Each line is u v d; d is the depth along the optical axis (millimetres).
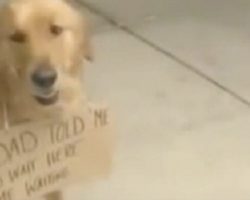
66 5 1886
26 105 1848
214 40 3010
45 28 1829
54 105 1838
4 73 1835
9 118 1864
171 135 2479
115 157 2385
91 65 2838
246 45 2977
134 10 3301
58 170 1886
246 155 2404
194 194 2266
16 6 1828
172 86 2719
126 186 2289
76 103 1868
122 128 2504
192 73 2793
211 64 2850
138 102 2631
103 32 3070
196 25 3143
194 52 2928
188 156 2396
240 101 2643
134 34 3057
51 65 1811
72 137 1871
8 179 1835
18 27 1814
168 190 2277
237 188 2283
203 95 2670
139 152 2408
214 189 2281
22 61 1817
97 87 2701
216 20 3193
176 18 3213
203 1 3400
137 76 2777
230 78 2768
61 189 2092
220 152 2412
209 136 2479
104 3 3375
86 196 2248
